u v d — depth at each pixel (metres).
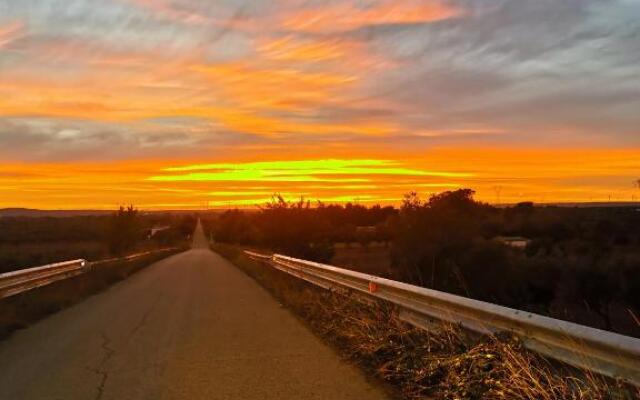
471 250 33.66
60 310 13.36
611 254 35.31
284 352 8.33
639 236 49.62
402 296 9.10
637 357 4.39
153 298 15.80
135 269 29.03
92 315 12.45
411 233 34.97
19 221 107.31
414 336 7.81
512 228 61.22
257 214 43.91
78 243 68.62
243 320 11.45
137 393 6.33
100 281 19.33
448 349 6.92
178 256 52.34
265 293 16.97
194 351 8.45
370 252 55.88
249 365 7.54
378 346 7.84
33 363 7.80
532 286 33.66
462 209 41.59
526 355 5.57
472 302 6.98
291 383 6.65
